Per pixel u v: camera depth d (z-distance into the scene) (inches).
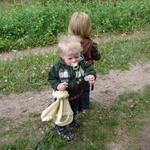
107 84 107.9
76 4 203.0
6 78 113.0
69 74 70.4
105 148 77.0
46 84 109.1
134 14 179.5
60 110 70.8
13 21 173.2
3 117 92.0
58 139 79.9
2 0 244.5
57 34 164.1
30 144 79.1
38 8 197.9
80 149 77.2
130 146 77.5
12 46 153.3
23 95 103.9
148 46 135.9
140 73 115.0
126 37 155.7
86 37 74.2
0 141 81.7
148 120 86.8
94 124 85.4
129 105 93.9
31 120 89.7
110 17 173.2
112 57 125.8
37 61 128.3
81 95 79.1
